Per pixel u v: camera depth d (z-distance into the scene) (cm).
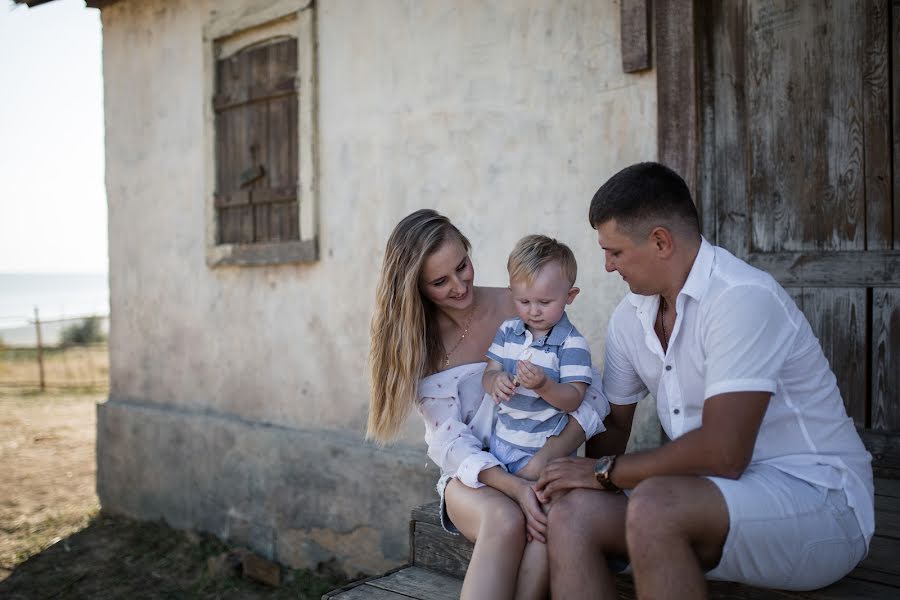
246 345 530
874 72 305
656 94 340
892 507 265
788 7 321
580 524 188
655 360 213
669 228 194
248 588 476
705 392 186
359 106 463
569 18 371
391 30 445
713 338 186
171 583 490
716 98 338
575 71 370
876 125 306
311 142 483
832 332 318
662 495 173
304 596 453
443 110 423
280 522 498
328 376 484
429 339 248
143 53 589
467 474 220
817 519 182
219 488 536
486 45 403
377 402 245
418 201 437
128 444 598
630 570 208
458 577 252
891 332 305
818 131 317
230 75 537
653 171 198
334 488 468
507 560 201
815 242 320
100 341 2245
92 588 486
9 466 770
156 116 584
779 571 182
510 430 226
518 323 236
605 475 192
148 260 595
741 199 336
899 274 302
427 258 234
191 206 562
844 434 197
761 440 195
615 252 201
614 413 233
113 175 617
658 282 200
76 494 673
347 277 473
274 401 514
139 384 605
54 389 1317
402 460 434
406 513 433
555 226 379
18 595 479
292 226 505
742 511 173
